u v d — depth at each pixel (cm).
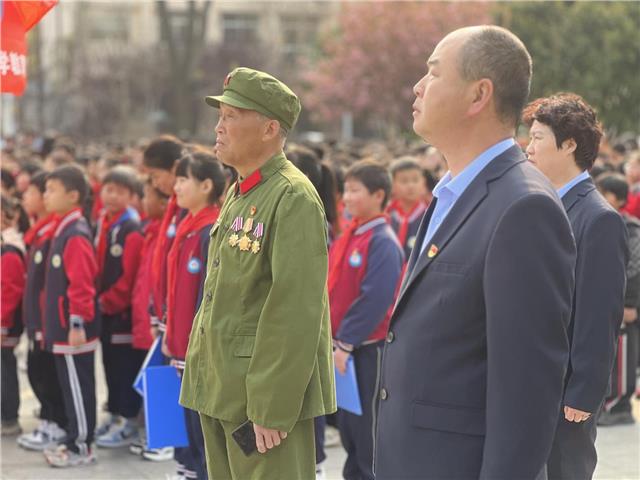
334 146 1291
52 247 504
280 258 286
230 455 299
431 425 226
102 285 561
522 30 2262
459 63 228
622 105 2283
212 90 3322
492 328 212
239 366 293
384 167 466
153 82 3353
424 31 2283
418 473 228
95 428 529
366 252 454
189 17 2358
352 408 436
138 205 624
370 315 440
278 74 3384
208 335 300
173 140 482
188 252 423
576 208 339
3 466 508
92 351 511
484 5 2291
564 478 320
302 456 300
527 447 209
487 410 214
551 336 211
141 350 562
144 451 525
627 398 586
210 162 432
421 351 228
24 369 759
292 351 282
